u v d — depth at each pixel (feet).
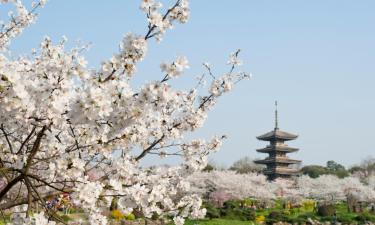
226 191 180.96
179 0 19.10
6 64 16.06
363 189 191.72
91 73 17.83
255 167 340.39
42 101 16.31
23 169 18.02
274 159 289.53
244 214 146.30
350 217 163.53
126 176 22.33
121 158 22.59
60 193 20.90
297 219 150.20
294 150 296.10
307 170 308.81
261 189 191.62
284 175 295.89
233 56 26.66
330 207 167.32
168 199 26.30
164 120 25.64
